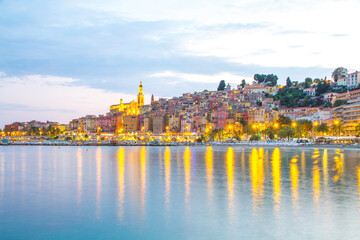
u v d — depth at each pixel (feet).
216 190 207.21
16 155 552.41
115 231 134.51
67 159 456.45
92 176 273.95
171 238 126.93
